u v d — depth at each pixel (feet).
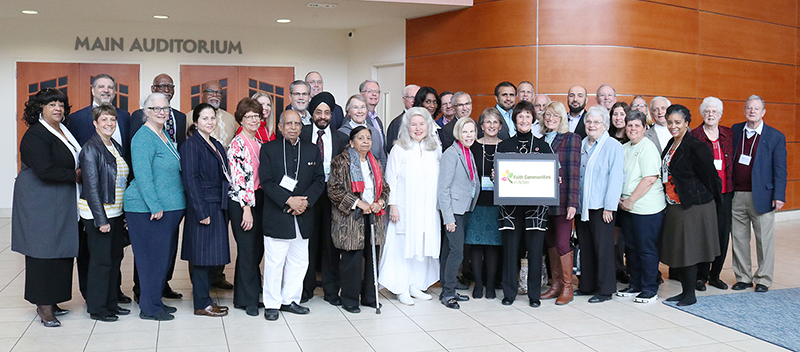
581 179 17.60
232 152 15.47
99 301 15.17
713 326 15.34
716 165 18.94
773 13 34.40
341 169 16.11
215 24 35.70
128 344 13.61
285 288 16.29
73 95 34.58
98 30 34.58
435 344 13.88
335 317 15.97
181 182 15.37
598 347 13.75
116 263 15.60
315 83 21.15
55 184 14.64
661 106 19.48
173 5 29.86
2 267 21.47
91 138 14.70
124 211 15.08
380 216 16.63
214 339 14.05
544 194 16.38
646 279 17.56
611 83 28.66
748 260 19.20
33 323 15.11
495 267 18.01
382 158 18.95
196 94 36.14
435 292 18.90
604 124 17.38
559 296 17.70
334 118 20.33
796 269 22.22
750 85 33.45
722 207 19.08
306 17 33.17
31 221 14.48
